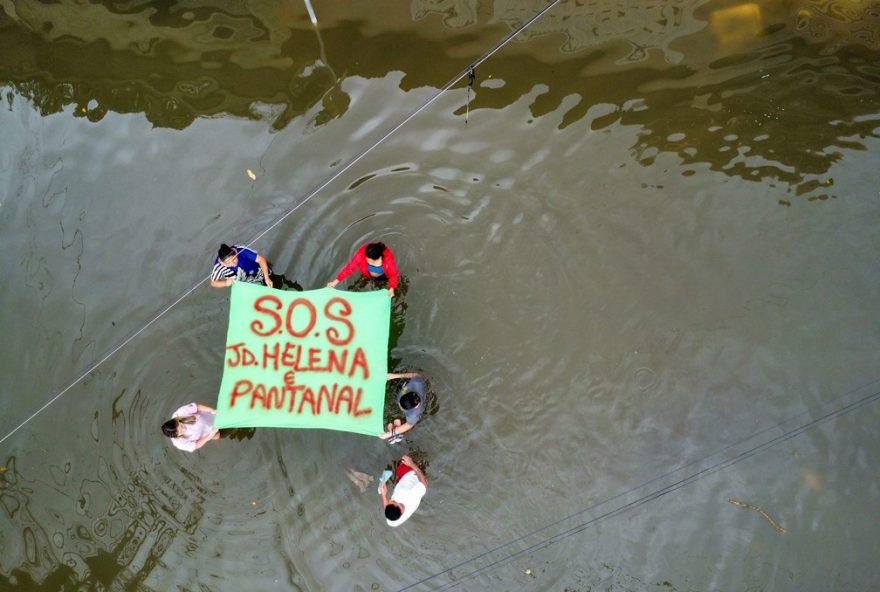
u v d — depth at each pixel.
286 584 7.45
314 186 8.85
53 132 9.43
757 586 7.06
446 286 8.33
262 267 7.79
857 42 8.88
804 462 7.42
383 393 7.00
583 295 8.21
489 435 7.75
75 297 8.59
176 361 8.21
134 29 9.66
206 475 7.80
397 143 8.97
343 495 7.67
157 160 9.16
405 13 9.40
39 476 7.95
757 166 8.55
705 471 7.49
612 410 7.78
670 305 8.11
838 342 7.83
